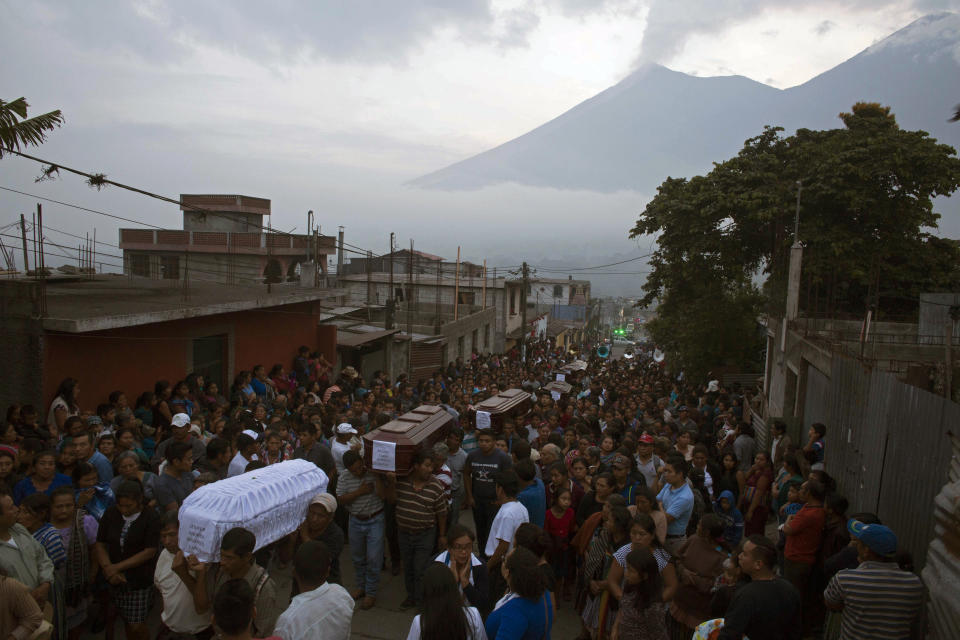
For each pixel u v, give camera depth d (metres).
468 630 3.93
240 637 3.72
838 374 10.05
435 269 46.59
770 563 4.46
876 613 4.61
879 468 7.76
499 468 7.48
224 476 7.52
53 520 5.49
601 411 13.96
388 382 18.75
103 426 9.08
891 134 20.22
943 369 9.52
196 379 12.37
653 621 4.95
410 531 6.67
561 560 6.98
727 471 9.09
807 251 20.56
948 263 20.34
